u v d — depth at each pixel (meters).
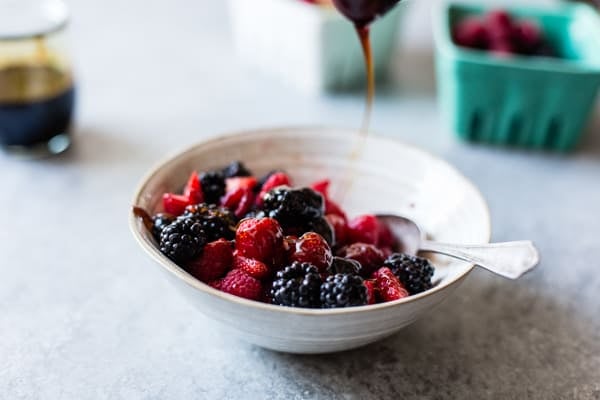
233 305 0.42
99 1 0.98
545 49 0.75
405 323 0.44
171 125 0.72
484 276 0.55
